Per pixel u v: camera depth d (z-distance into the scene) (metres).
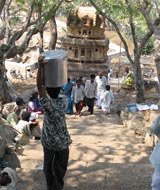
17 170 6.46
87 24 24.27
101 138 10.77
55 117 5.04
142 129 11.40
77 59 24.45
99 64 24.56
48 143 5.14
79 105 15.61
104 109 16.05
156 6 13.92
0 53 15.39
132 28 17.41
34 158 7.64
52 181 5.38
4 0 12.74
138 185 6.13
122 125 13.38
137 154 8.58
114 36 42.38
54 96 5.02
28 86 23.41
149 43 36.38
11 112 11.32
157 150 4.80
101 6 18.80
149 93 21.53
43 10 17.56
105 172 6.53
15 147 8.03
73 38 24.45
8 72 28.02
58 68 4.87
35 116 10.54
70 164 6.81
